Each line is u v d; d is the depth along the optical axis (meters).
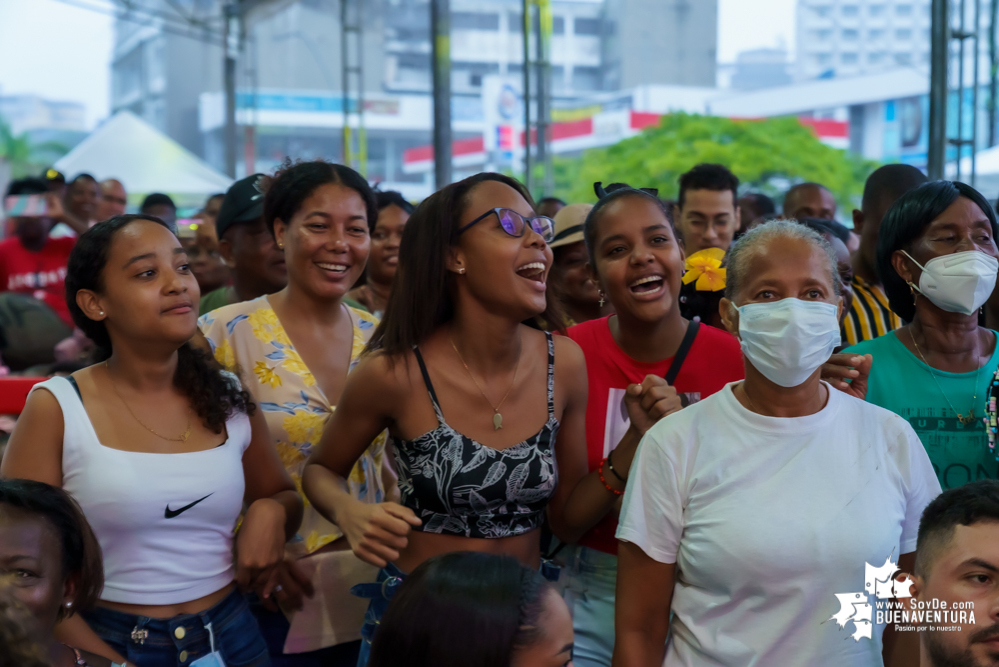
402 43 39.16
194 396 2.24
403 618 1.54
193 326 2.18
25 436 2.06
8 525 1.71
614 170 24.75
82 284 2.15
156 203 6.41
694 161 23.94
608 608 2.46
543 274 2.20
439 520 2.16
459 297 2.23
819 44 38.06
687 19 36.16
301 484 2.54
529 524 2.21
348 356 2.84
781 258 1.96
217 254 4.36
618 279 2.44
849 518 1.85
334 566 2.58
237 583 2.28
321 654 2.66
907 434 1.96
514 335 2.25
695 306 3.12
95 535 1.97
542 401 2.27
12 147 40.78
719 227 4.45
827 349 1.94
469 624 1.50
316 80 38.31
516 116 31.20
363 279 4.06
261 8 25.19
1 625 1.31
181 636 2.09
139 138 12.54
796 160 24.27
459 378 2.22
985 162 11.56
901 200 2.54
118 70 47.69
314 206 2.68
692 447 1.98
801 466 1.90
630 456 2.24
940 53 8.18
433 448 2.16
